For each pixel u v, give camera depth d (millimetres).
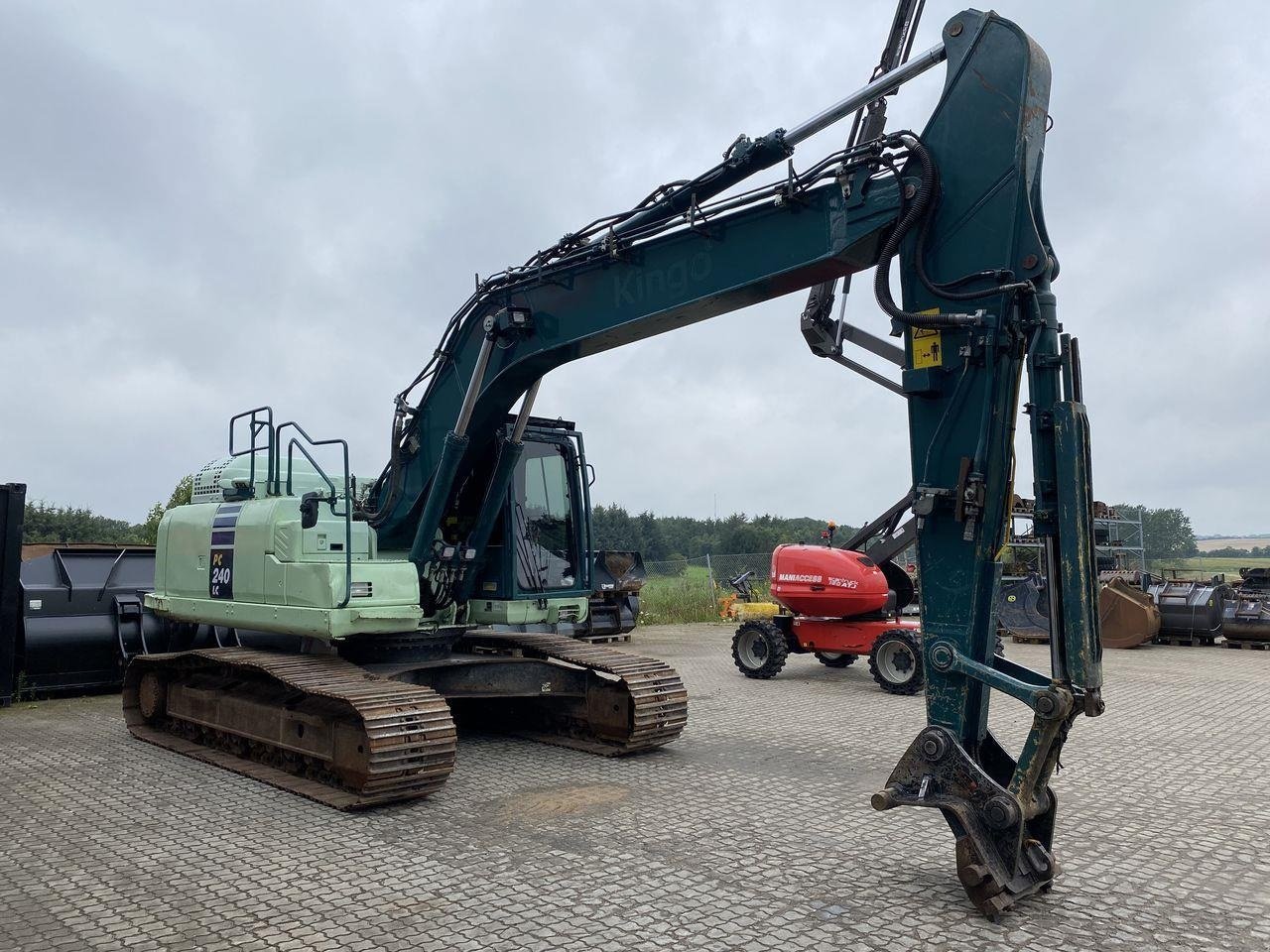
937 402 4824
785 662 12914
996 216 4621
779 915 4180
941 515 4715
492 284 7246
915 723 8953
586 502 8570
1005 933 3982
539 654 8266
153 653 11031
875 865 4855
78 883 4656
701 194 6020
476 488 8000
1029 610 16312
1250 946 3857
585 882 4621
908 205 4867
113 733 8711
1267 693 10836
